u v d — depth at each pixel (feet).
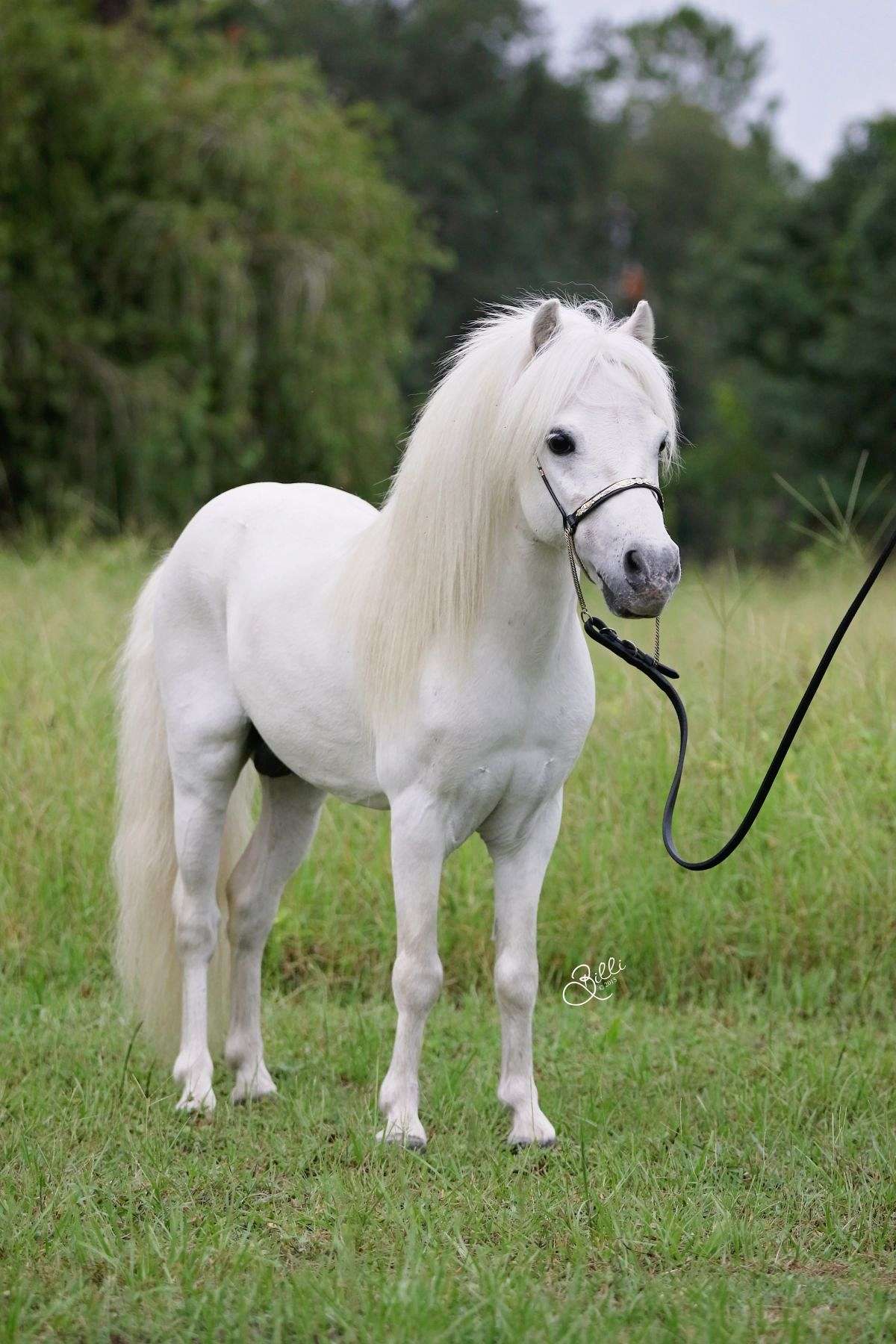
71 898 28.58
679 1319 14.16
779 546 120.06
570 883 28.55
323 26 177.06
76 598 42.70
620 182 222.69
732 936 28.14
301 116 81.97
